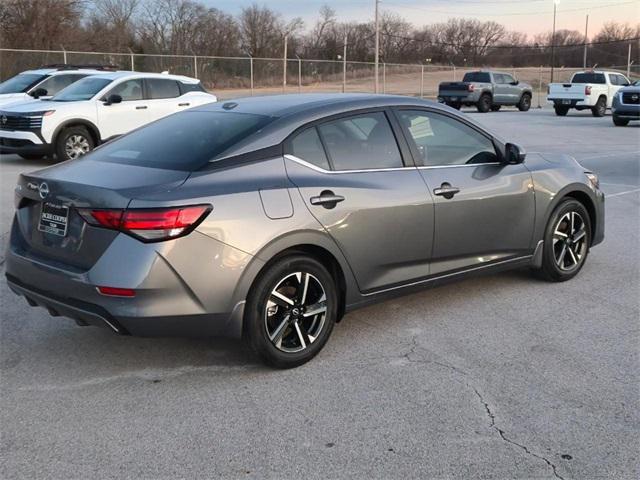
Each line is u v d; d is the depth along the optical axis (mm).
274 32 64750
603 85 28781
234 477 3031
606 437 3367
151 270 3547
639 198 10125
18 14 40188
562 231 5836
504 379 4016
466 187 4934
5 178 11406
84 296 3693
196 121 4562
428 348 4480
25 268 4062
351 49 77438
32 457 3182
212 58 31484
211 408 3658
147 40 56719
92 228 3688
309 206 4059
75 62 27266
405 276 4684
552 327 4867
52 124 12578
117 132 13359
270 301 3990
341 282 4367
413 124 4816
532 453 3221
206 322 3758
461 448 3260
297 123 4238
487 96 31438
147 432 3408
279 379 4012
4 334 4695
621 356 4355
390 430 3424
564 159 6027
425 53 86250
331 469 3090
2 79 25250
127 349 4453
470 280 5977
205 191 3717
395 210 4477
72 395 3809
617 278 6066
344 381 3986
